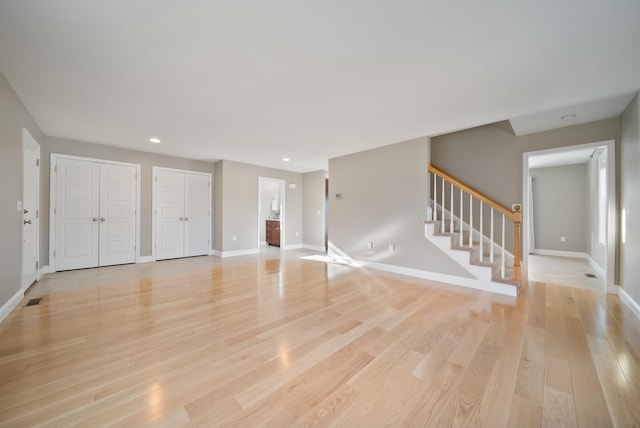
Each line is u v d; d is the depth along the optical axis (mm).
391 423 1241
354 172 5035
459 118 3254
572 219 6113
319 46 1916
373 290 3381
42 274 4098
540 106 2881
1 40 1835
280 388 1483
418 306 2811
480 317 2520
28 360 1742
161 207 5473
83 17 1619
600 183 4641
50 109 3055
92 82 2434
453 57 2027
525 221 3746
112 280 3832
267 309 2707
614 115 3098
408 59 2064
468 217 4262
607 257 3242
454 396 1425
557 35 1751
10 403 1347
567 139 3439
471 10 1554
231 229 6117
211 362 1739
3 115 2381
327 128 3664
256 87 2520
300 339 2066
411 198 4160
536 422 1246
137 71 2250
